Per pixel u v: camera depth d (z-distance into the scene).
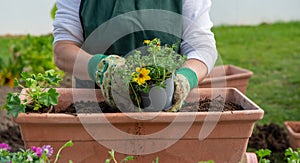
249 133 1.80
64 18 2.08
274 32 7.69
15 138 3.30
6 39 7.14
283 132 3.51
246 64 5.95
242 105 1.99
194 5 2.11
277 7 8.43
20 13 7.54
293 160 1.74
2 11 7.48
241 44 6.95
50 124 1.72
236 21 8.35
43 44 4.40
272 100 4.64
